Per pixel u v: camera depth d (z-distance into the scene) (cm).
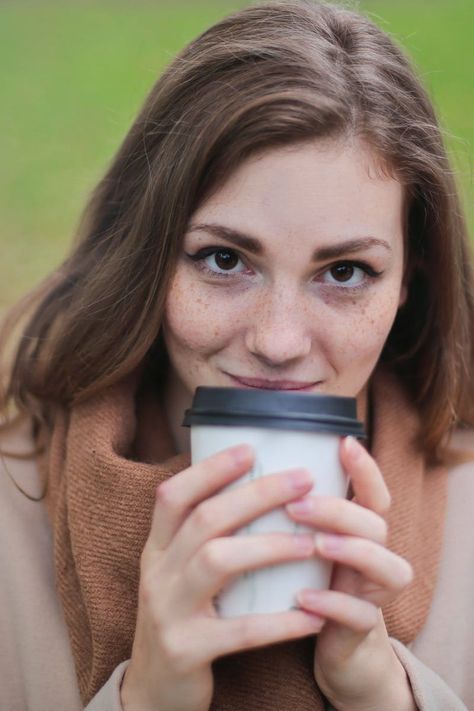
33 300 255
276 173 184
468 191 248
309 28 206
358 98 190
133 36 1066
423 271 229
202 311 194
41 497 230
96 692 206
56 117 850
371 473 165
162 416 231
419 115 210
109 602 202
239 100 187
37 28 1103
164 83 217
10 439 238
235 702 194
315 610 165
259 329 189
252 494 159
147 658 176
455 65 907
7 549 225
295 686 194
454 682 221
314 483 162
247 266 193
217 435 162
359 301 193
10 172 745
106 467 205
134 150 223
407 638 214
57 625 220
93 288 218
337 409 162
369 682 184
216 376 197
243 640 165
